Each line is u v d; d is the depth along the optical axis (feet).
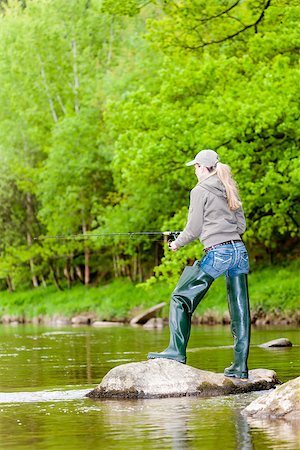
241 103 137.59
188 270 55.93
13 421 44.39
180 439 37.45
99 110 259.80
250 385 54.95
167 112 145.69
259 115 133.18
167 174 151.23
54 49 302.66
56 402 51.78
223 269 55.21
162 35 148.77
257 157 144.97
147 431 39.88
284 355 81.71
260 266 211.82
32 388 60.18
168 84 153.48
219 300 180.86
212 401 49.78
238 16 145.38
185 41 149.28
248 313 56.03
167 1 136.15
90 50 304.71
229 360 77.25
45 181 262.67
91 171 261.03
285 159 139.95
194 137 141.08
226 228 54.95
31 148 288.92
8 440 38.65
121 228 230.07
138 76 233.14
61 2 303.27
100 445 36.65
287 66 137.59
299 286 170.71
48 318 244.63
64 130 258.78
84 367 76.89
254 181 146.92
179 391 52.75
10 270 288.92
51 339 129.18
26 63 301.63
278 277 195.42
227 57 157.48
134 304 220.84
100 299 238.27
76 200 262.47
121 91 234.99
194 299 55.72
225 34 150.30
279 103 134.00
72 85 303.48
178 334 55.88
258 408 44.37
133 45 246.88
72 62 303.27
